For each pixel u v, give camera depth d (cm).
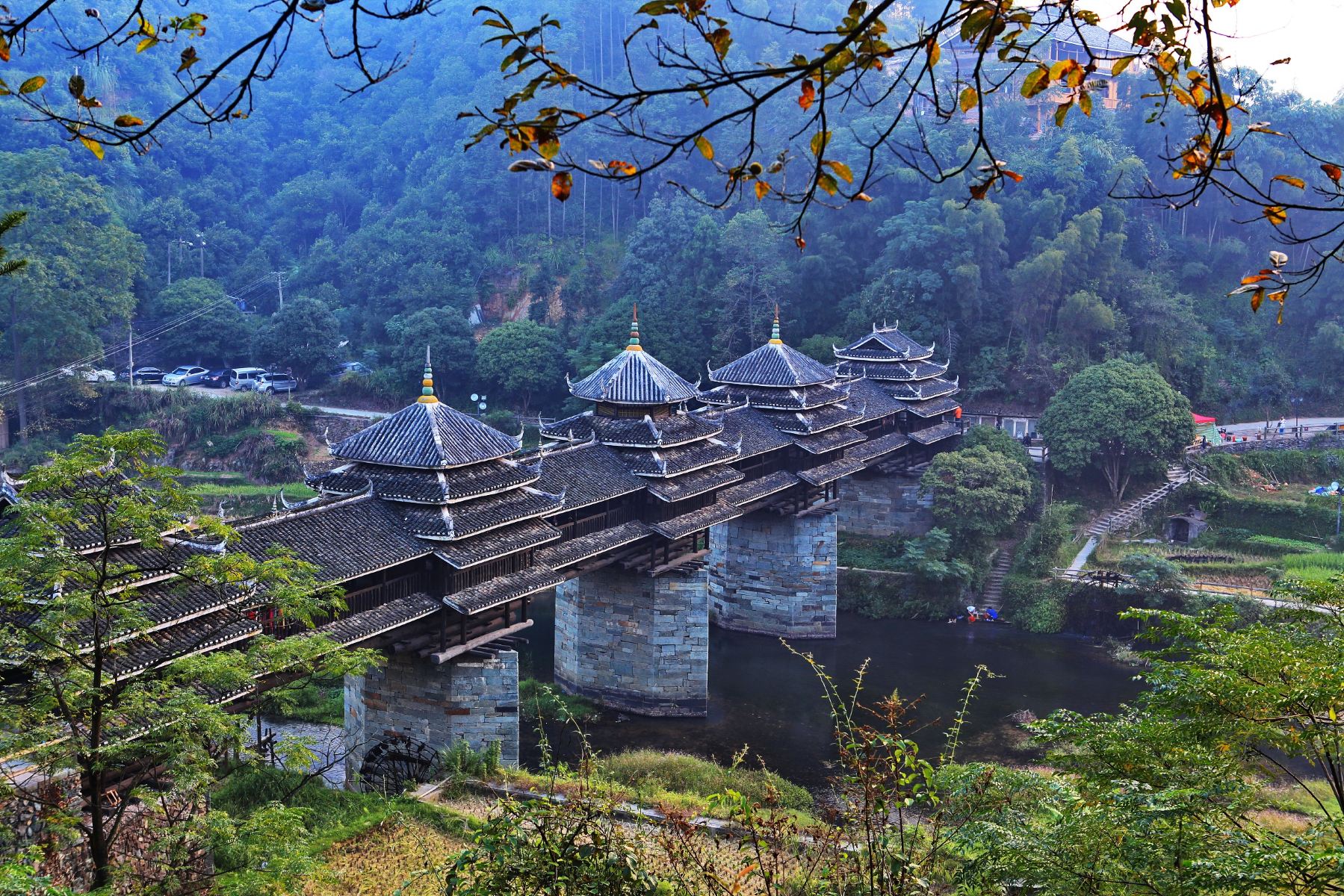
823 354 10006
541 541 4669
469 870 1538
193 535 3353
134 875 2373
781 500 6906
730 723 5734
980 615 7394
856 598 7600
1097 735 1931
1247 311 11169
